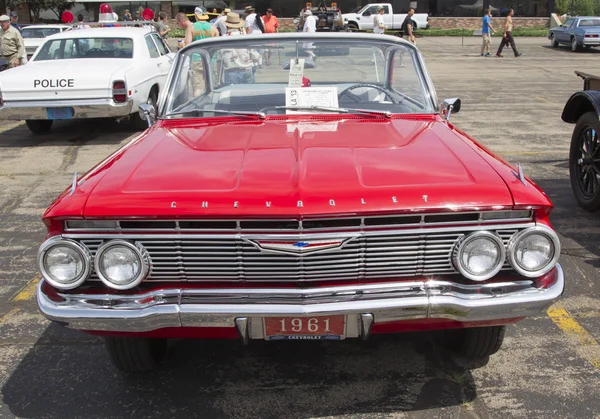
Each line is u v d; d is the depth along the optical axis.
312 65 3.91
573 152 5.60
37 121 9.30
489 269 2.52
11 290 4.21
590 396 2.95
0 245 5.02
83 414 2.89
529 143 8.30
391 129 3.36
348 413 2.86
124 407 2.94
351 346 3.42
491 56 21.45
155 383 3.13
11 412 2.91
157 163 2.86
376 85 3.93
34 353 3.42
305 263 2.49
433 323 2.65
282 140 3.14
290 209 2.41
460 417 2.82
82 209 2.49
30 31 18.22
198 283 2.57
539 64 18.86
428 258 2.54
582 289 4.05
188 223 2.48
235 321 2.49
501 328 3.00
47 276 2.53
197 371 3.22
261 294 2.49
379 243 2.49
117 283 2.52
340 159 2.79
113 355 3.02
